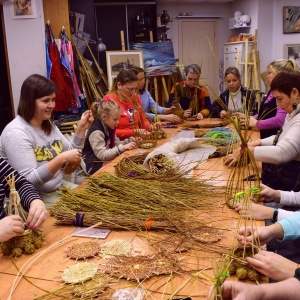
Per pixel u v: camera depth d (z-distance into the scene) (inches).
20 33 174.4
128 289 38.7
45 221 57.5
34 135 80.9
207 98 165.9
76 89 187.0
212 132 113.0
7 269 44.5
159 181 71.3
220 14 297.1
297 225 48.8
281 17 255.3
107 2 236.2
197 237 49.3
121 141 117.0
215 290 34.3
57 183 82.9
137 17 248.2
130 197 62.5
